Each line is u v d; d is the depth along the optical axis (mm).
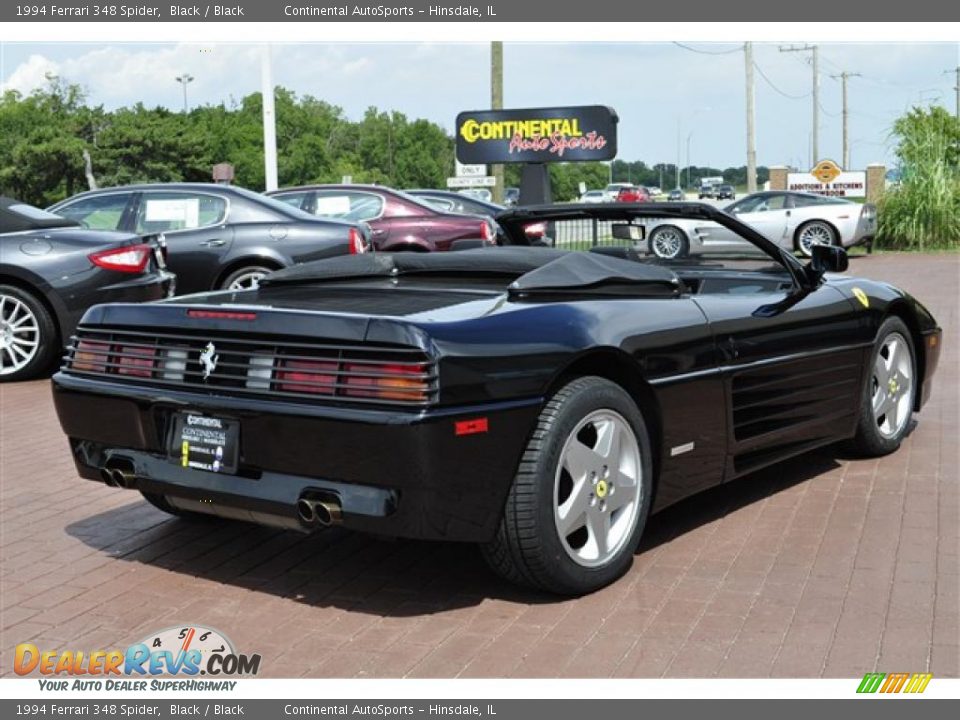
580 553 3803
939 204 25719
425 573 4133
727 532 4523
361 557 4332
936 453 5809
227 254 10023
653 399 4070
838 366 5172
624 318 4012
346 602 3857
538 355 3619
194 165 93000
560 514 3688
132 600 3924
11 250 8656
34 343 8797
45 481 5668
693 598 3795
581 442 3807
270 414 3555
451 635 3537
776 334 4727
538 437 3615
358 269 4504
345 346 3498
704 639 3449
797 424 4918
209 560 4340
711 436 4371
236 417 3648
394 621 3670
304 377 3545
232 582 4086
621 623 3588
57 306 8688
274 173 18938
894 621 3553
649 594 3842
